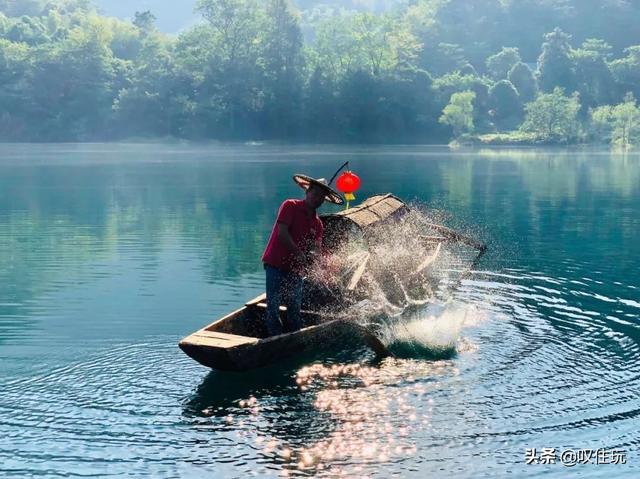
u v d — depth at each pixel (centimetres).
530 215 2012
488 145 9656
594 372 712
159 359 765
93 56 10856
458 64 13888
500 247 1452
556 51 13188
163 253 1409
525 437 575
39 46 11219
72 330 874
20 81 10725
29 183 3111
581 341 810
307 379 701
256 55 10938
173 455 550
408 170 4106
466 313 927
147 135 10406
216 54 10844
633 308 953
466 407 630
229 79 10719
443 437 574
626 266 1245
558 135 9775
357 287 912
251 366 706
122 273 1213
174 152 6875
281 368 732
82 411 630
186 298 1038
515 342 806
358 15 12350
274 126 10681
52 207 2208
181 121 10450
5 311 966
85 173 3778
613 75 13125
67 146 8744
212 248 1466
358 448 559
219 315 945
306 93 10862
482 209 2159
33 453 555
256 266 1277
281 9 11088
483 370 719
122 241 1556
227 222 1869
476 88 11675
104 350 796
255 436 581
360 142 10706
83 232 1691
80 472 527
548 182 3197
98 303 1008
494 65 14012
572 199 2448
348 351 782
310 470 526
